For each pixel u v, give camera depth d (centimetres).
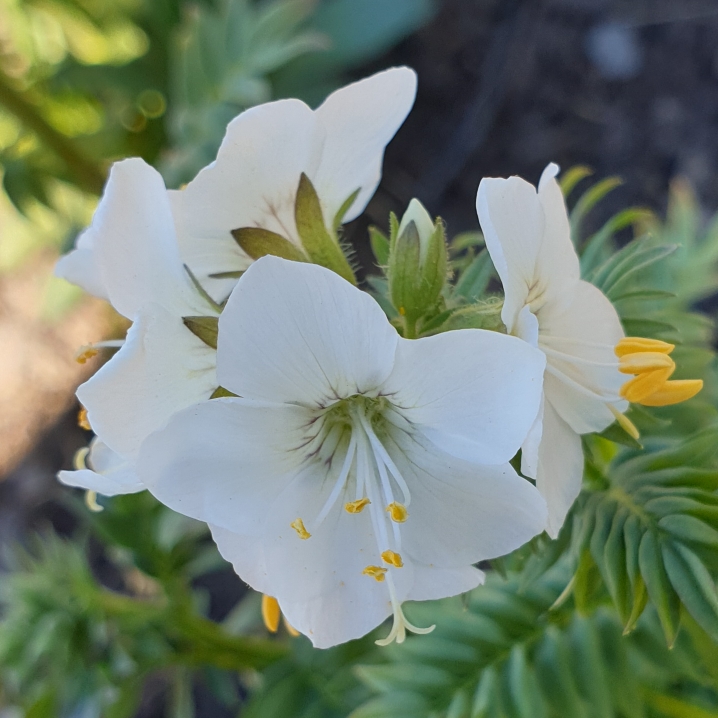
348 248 7
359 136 7
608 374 7
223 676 11
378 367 6
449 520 6
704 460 7
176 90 15
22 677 10
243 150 6
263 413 6
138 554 10
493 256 5
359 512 6
